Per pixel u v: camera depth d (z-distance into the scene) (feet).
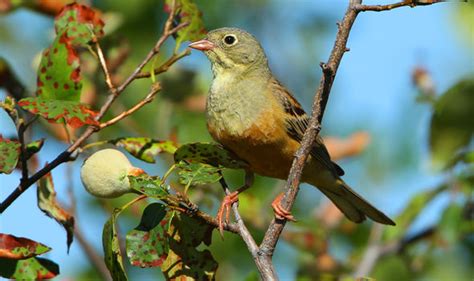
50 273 25.27
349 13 22.89
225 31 35.47
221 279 40.32
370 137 43.62
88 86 36.58
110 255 23.21
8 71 29.19
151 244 23.41
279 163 33.58
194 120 42.93
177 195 23.15
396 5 22.72
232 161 26.71
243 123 32.81
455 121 35.47
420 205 38.58
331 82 23.00
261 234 40.11
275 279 23.29
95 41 27.53
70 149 24.59
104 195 24.09
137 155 27.71
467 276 43.52
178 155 26.53
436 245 39.40
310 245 39.45
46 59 25.59
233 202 27.61
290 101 33.86
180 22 29.30
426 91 39.04
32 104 23.80
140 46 44.55
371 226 43.68
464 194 37.35
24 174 23.77
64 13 28.04
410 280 43.62
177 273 25.52
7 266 25.13
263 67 35.06
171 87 40.50
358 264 39.91
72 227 26.09
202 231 25.75
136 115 42.19
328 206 41.22
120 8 44.83
